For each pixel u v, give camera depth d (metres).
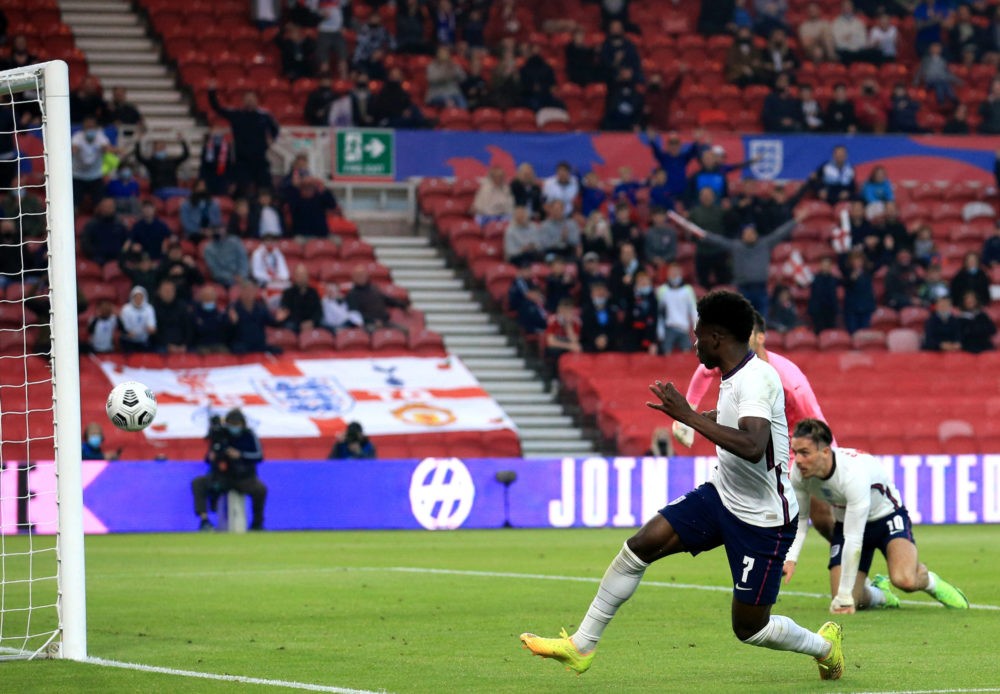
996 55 103.69
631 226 80.12
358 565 44.56
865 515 29.88
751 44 97.75
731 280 79.44
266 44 94.25
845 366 77.12
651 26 102.88
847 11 102.75
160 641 26.78
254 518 61.88
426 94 92.94
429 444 69.50
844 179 88.25
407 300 78.31
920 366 78.12
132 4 96.69
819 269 83.75
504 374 75.94
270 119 81.00
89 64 91.50
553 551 50.25
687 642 26.47
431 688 21.09
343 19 95.25
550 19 101.56
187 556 48.28
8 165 77.88
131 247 73.19
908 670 22.72
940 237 89.12
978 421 74.62
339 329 75.31
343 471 63.06
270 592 36.19
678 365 74.94
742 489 19.53
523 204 82.56
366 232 86.31
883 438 72.75
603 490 65.00
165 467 61.78
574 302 79.69
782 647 20.67
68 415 24.45
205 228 78.00
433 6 95.62
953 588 31.58
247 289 73.25
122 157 79.44
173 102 90.69
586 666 20.12
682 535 19.89
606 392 72.44
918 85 100.69
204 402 69.25
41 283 72.75
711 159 83.94
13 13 91.62
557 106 92.50
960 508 66.56
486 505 64.12
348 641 26.75
